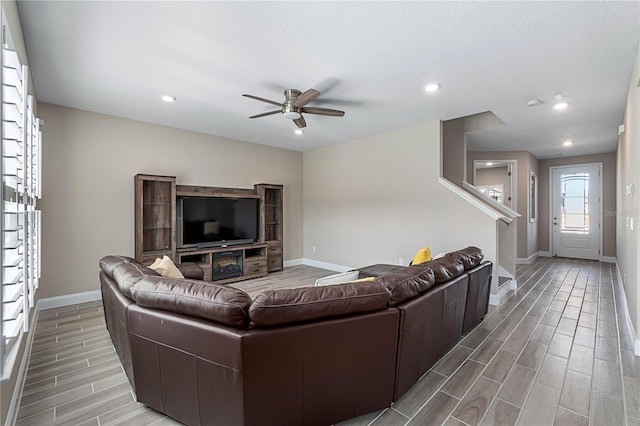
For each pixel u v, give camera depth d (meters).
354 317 1.55
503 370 2.15
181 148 4.66
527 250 6.39
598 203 6.62
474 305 2.82
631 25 2.03
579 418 1.66
